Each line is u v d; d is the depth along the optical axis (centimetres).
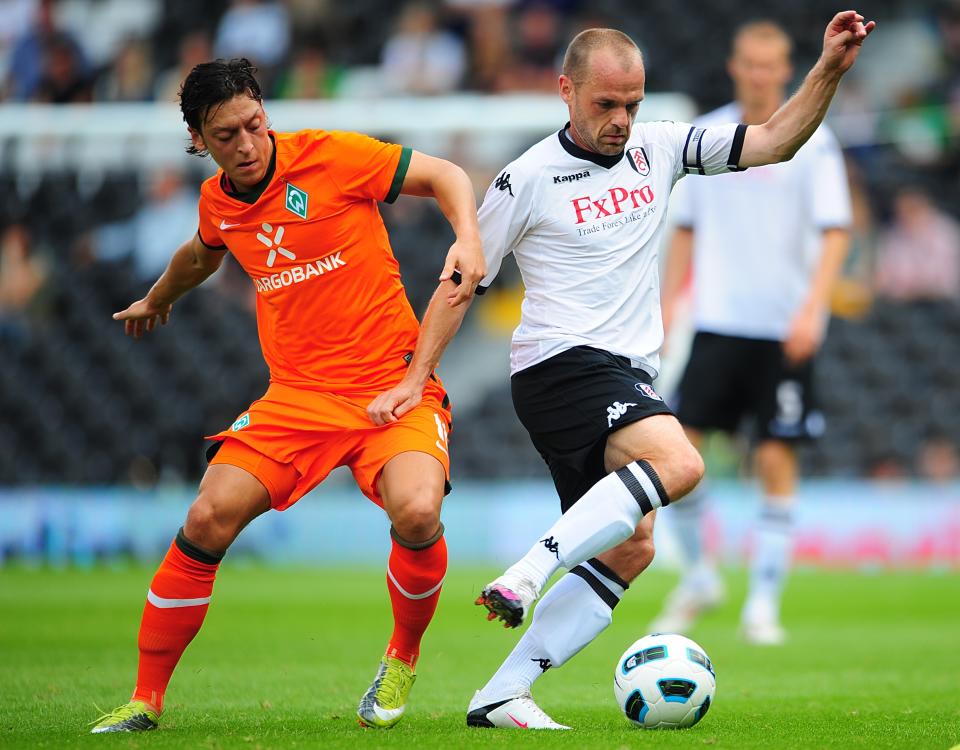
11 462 5459
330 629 2828
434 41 6119
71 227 5809
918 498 4631
